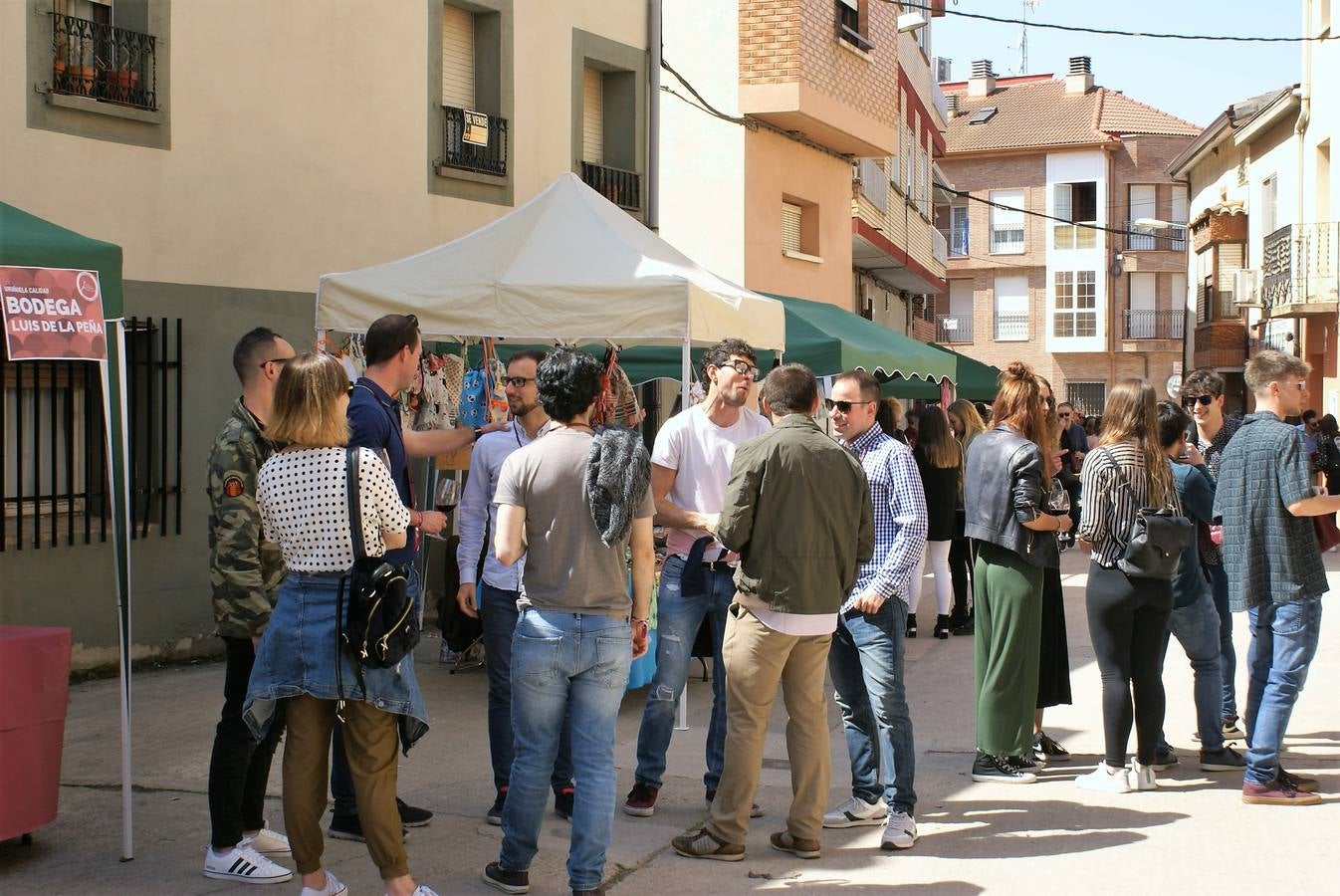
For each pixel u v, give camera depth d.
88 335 5.05
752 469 5.08
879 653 5.50
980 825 5.74
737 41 16.75
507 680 5.62
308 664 4.27
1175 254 52.19
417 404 8.77
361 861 5.20
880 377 15.03
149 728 7.57
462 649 8.23
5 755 5.01
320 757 4.43
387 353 5.11
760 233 17.20
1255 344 30.92
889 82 19.67
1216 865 5.18
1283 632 5.94
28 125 8.81
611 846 5.45
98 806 5.96
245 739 4.94
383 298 7.61
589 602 4.64
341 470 4.30
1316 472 6.75
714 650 5.93
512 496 4.64
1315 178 25.55
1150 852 5.34
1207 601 6.57
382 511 4.34
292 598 4.34
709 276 8.56
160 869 5.09
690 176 17.02
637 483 4.66
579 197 8.35
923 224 27.02
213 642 10.03
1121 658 6.18
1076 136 52.09
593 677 4.65
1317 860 5.23
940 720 7.88
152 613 9.59
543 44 13.37
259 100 10.41
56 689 5.23
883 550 5.65
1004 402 6.41
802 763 5.29
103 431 9.26
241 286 10.27
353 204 11.27
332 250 11.06
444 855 5.27
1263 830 5.62
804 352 11.23
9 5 8.70
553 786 5.83
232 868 4.95
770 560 5.10
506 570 5.58
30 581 8.75
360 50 11.31
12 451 8.78
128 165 9.45
